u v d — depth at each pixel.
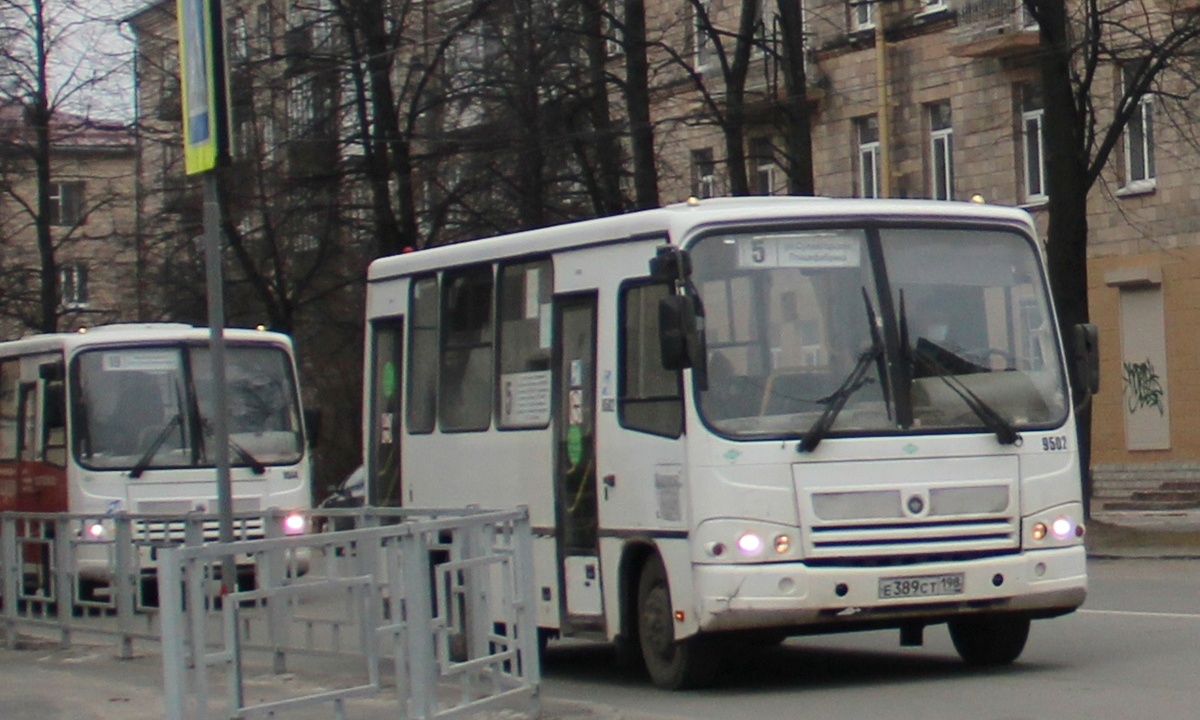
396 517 14.34
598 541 13.75
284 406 25.09
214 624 10.26
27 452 24.92
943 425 12.63
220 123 13.79
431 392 16.48
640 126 33.38
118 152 43.16
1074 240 28.52
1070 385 13.30
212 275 14.05
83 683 14.82
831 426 12.44
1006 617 13.27
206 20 13.75
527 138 35.38
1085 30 29.67
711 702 12.45
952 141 40.72
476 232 37.22
